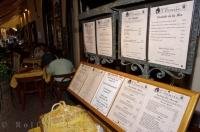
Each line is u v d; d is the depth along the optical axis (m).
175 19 1.65
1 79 6.91
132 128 1.82
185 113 1.46
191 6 1.52
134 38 2.16
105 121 2.17
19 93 4.69
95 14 2.85
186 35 1.59
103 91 2.42
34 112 4.19
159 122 1.61
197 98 1.43
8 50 10.52
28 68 5.21
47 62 5.88
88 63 3.17
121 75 2.26
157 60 1.89
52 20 7.47
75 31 4.95
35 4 10.69
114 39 2.54
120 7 2.31
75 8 4.73
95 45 3.09
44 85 4.84
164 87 1.69
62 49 6.27
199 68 1.92
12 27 22.52
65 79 4.50
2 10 11.37
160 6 1.77
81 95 2.85
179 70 1.68
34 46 8.96
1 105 4.73
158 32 1.83
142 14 1.99
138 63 2.17
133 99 1.95
